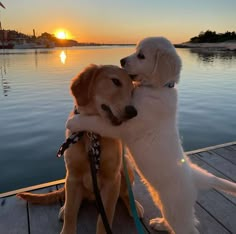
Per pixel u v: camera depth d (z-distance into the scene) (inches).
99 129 26.0
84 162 26.1
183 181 25.8
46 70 232.1
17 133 76.9
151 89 29.1
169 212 26.5
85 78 27.0
